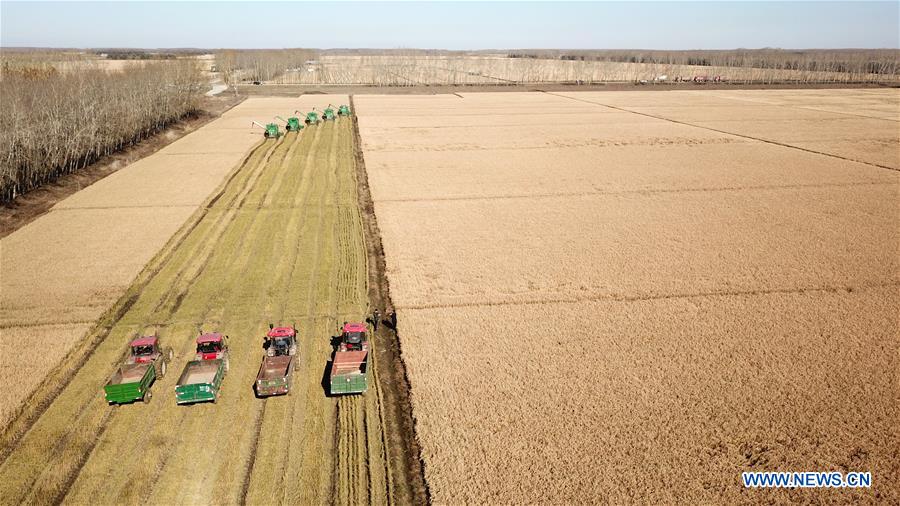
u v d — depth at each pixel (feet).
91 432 72.74
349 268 126.52
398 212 165.48
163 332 97.81
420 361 89.20
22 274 120.37
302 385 83.35
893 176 206.28
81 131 206.49
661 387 82.43
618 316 103.76
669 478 65.77
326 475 66.69
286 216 162.09
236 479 65.57
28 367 86.84
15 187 165.48
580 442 71.46
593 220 157.89
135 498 62.54
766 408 77.82
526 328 99.50
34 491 63.52
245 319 102.83
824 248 136.56
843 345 93.97
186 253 133.90
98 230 148.56
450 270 124.36
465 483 65.16
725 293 113.39
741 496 63.31
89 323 100.42
